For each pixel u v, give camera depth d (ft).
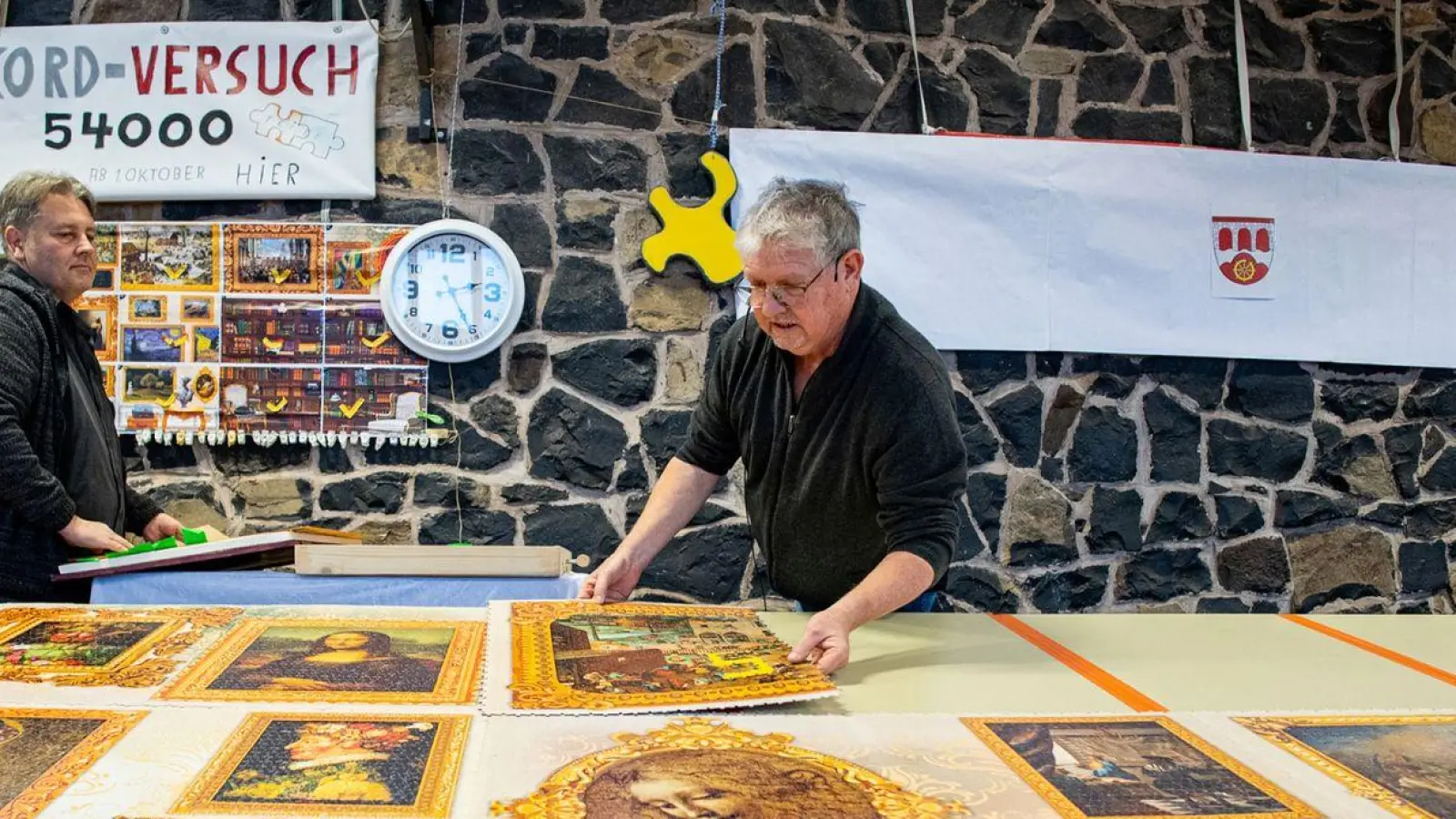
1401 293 11.56
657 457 10.83
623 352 10.80
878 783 3.43
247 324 10.53
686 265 10.84
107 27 10.39
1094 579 11.28
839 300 5.65
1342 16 11.61
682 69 10.91
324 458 10.66
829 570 6.45
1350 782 3.59
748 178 10.77
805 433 6.15
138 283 10.46
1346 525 11.57
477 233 10.52
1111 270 11.16
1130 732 4.01
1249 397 11.47
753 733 3.85
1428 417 11.60
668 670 4.53
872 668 4.91
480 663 4.62
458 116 10.72
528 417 10.77
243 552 6.68
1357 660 5.27
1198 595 11.41
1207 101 11.52
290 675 4.36
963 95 11.21
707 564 10.86
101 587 6.48
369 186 10.52
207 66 10.44
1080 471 11.25
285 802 3.15
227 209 10.60
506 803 3.18
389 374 10.62
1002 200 11.03
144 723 3.77
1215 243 11.30
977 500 11.14
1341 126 11.60
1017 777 3.52
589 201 10.80
